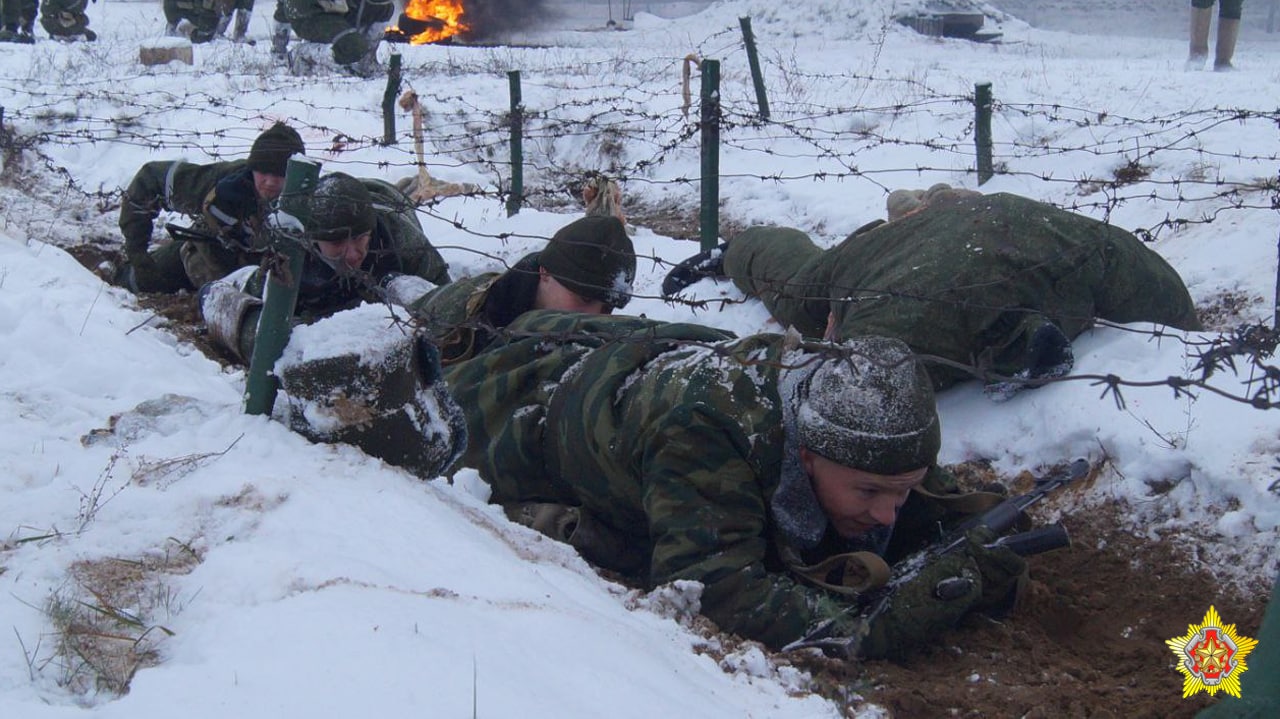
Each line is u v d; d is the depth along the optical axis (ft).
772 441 11.95
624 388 13.15
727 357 12.42
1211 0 54.75
